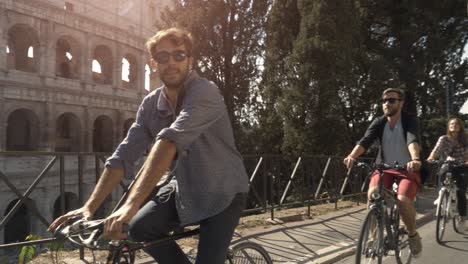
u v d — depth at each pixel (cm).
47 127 3238
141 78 4225
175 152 214
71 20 3419
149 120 262
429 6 2211
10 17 3008
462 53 2572
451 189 734
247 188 261
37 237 532
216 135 243
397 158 467
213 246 238
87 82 3575
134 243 222
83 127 3588
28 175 2431
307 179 957
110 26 3772
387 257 468
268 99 1944
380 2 2180
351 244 655
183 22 2100
